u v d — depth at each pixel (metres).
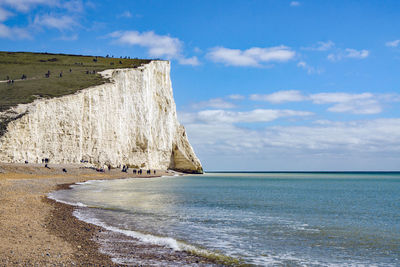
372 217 20.33
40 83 60.38
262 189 46.78
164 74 87.50
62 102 50.28
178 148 90.88
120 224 15.15
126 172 61.59
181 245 11.73
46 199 21.67
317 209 23.88
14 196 21.12
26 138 42.84
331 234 14.55
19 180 32.31
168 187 41.81
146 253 10.48
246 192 39.56
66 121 50.44
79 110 53.69
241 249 11.55
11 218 14.02
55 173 42.03
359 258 10.84
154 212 19.47
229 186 51.72
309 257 10.79
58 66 82.56
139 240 12.10
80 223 14.54
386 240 13.51
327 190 48.00
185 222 16.47
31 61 90.56
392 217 20.39
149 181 52.72
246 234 14.07
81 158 54.00
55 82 61.56
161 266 9.29
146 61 96.38
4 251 9.17
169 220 16.86
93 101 57.53
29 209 16.89
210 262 9.95
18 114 43.47
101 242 11.45
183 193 33.94
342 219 19.28
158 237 12.77
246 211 21.64
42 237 11.29
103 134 59.62
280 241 12.96
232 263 9.95
